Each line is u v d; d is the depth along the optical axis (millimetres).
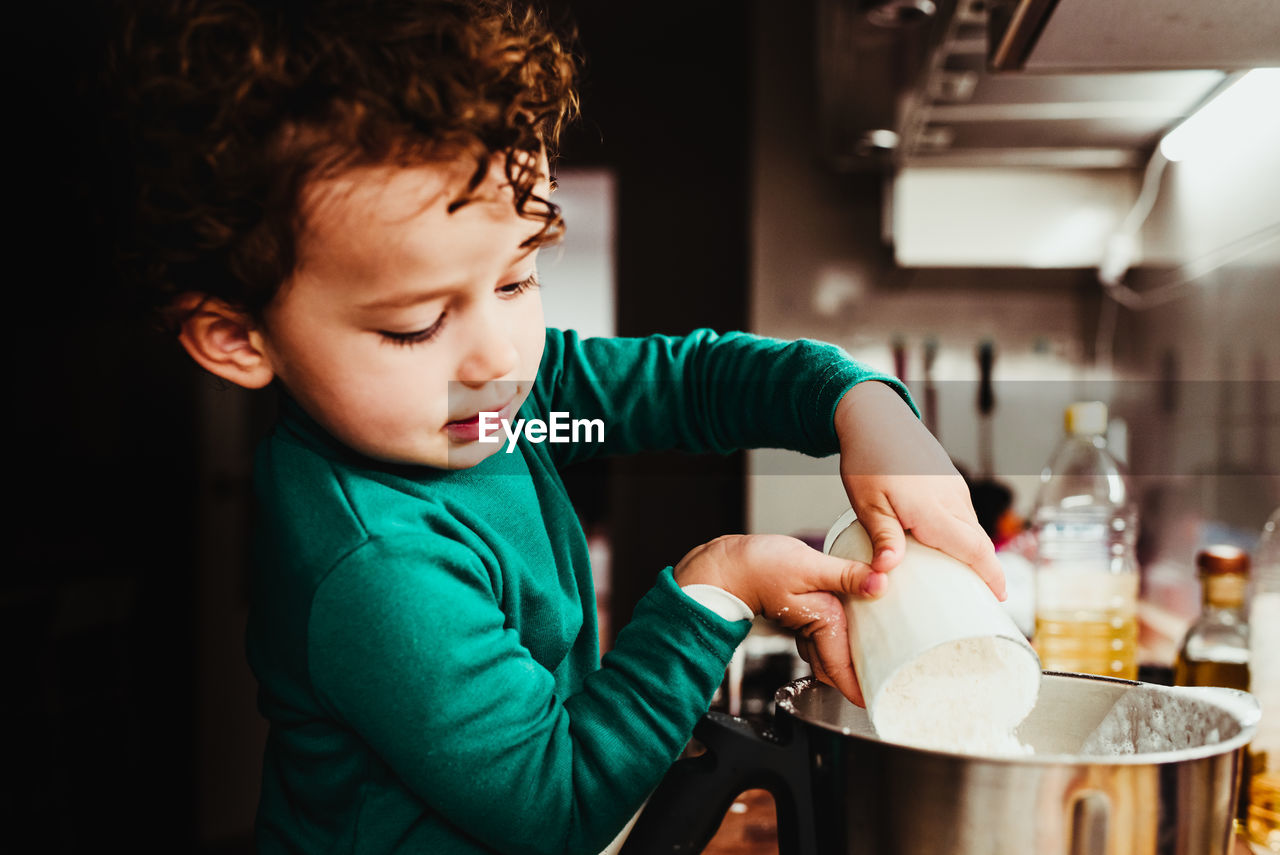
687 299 3369
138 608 3023
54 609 2475
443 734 453
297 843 542
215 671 3020
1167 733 485
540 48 524
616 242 3391
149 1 441
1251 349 1312
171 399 3074
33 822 2494
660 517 3281
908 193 2207
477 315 453
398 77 410
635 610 529
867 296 2529
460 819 473
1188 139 1593
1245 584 872
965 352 2477
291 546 494
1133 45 876
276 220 417
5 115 2973
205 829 2859
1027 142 1791
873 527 500
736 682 961
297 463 527
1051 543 1179
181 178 422
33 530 2961
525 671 494
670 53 3379
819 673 496
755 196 2559
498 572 543
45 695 2490
